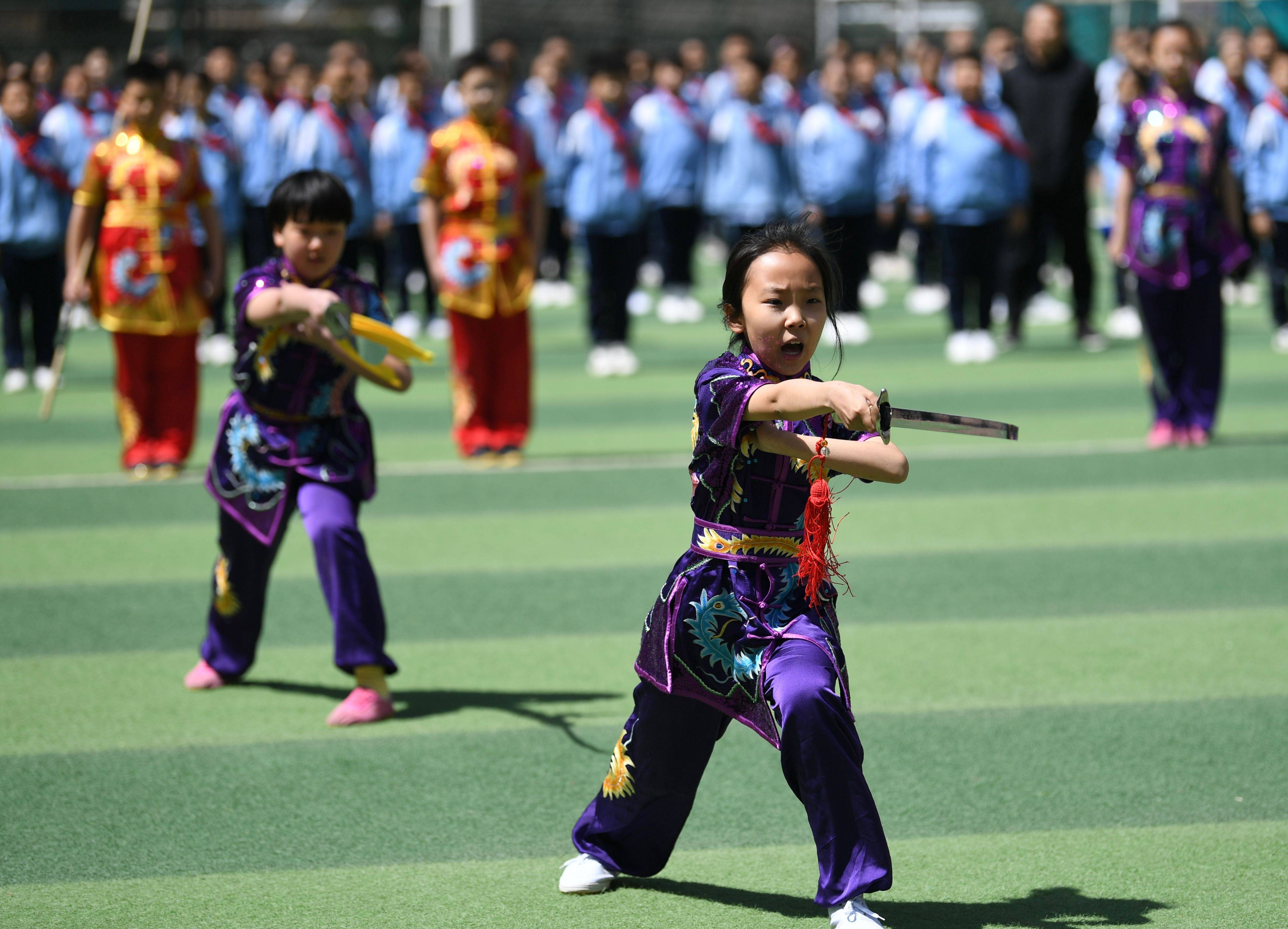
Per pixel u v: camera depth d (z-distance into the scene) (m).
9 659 14.74
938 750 12.25
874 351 36.34
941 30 63.72
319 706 13.45
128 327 22.30
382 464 24.09
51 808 11.22
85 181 22.03
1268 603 16.27
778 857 10.38
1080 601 16.42
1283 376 31.50
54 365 21.34
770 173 39.91
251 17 58.75
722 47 63.06
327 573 12.86
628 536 19.39
